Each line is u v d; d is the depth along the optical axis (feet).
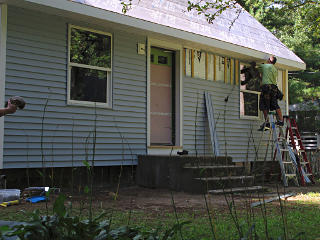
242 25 38.04
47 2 21.06
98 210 16.96
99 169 25.54
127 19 24.47
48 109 22.91
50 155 22.80
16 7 21.77
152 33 26.71
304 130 69.82
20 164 21.62
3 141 20.95
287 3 33.19
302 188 29.81
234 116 35.29
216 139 32.65
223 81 34.58
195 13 32.65
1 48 21.07
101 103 25.72
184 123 31.07
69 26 24.07
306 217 15.94
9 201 17.98
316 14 32.78
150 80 29.73
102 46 25.90
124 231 9.43
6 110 9.80
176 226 9.99
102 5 23.61
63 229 9.48
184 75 31.24
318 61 69.51
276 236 11.91
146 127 28.25
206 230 12.77
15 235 9.24
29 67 22.24
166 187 25.94
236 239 11.46
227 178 25.38
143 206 18.78
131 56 27.55
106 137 25.77
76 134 24.13
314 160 39.34
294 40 68.69
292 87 66.49
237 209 18.13
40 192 19.25
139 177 27.22
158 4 29.37
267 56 35.76
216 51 33.22
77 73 24.56
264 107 33.24
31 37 22.38
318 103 72.64
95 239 9.11
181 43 30.35
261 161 36.40
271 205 19.63
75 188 23.61
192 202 20.42
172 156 25.71
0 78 20.99
